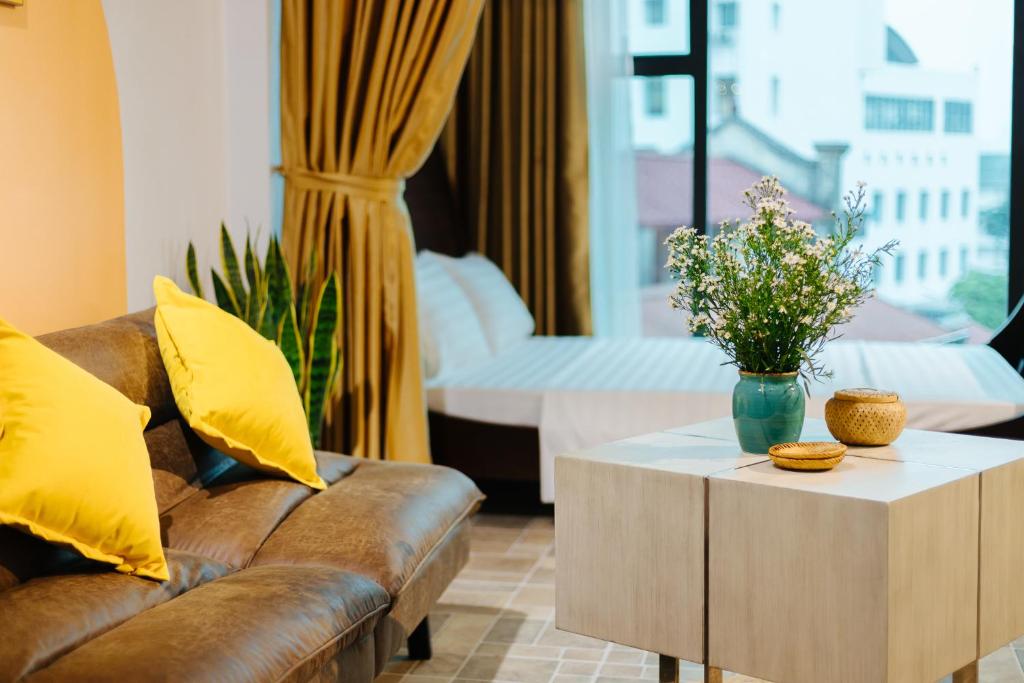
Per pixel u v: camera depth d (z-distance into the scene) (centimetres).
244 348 272
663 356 461
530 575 349
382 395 393
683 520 220
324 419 388
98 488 207
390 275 386
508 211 560
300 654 195
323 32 379
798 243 233
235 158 390
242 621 194
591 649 292
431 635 301
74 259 304
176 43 357
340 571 230
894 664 198
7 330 213
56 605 191
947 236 574
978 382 390
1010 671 269
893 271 582
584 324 558
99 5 313
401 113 378
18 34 279
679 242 241
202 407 257
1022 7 544
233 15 386
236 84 388
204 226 377
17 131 280
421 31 373
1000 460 228
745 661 214
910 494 200
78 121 305
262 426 264
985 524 220
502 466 396
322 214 384
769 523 209
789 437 238
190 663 176
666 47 579
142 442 225
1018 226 550
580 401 383
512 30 553
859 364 433
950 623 212
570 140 549
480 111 560
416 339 390
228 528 244
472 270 496
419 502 272
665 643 225
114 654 177
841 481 211
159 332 262
